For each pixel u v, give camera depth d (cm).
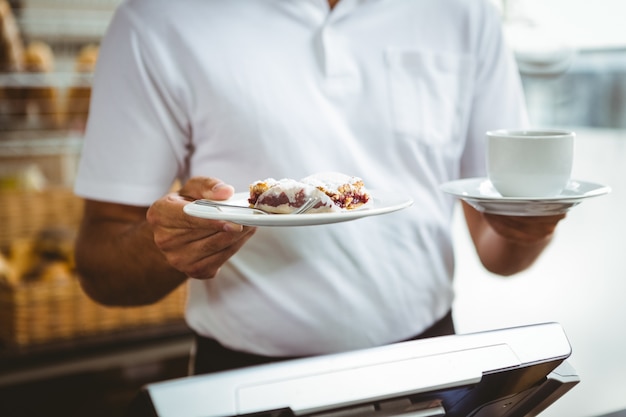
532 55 187
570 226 220
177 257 75
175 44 87
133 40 87
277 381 50
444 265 97
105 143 89
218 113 87
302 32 90
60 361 165
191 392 49
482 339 57
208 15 88
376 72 92
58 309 167
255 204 72
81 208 198
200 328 92
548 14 183
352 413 52
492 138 78
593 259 199
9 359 162
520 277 202
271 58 88
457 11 97
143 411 49
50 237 181
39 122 200
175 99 88
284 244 88
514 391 60
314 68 90
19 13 238
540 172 75
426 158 95
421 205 94
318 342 89
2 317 168
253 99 87
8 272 169
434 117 95
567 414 134
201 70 87
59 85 199
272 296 88
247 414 49
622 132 185
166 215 70
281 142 87
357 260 89
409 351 54
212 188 72
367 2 92
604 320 170
